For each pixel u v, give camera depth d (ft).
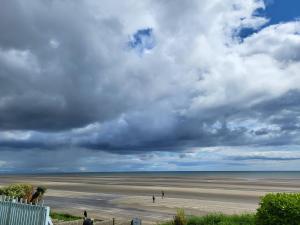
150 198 189.16
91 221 58.39
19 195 76.84
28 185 81.30
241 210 130.11
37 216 49.96
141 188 302.86
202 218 76.69
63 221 81.20
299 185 369.71
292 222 46.65
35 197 79.41
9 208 54.29
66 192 246.47
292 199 47.98
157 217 112.16
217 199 182.80
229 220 72.84
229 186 345.51
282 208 47.47
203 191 258.37
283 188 305.53
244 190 272.92
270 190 273.13
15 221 52.80
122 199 184.24
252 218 71.56
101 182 469.57
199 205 150.51
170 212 125.29
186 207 141.79
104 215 116.78
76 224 78.28
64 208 140.97
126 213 122.83
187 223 75.82
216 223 73.46
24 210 51.93
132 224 61.36
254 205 149.48
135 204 156.35
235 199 182.19
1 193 76.69
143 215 117.19
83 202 168.66
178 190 270.67
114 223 81.97
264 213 49.44
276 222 47.75
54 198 193.88
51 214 97.71
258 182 472.44
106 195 215.31
